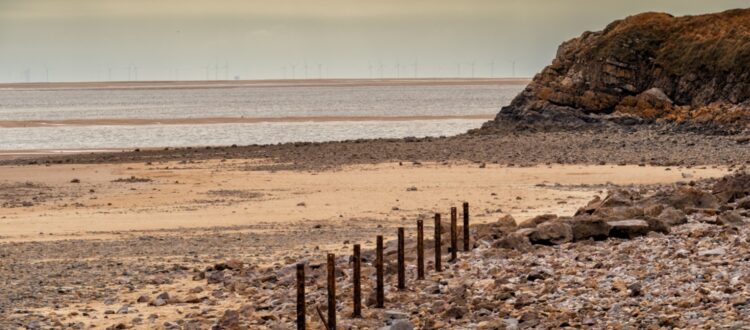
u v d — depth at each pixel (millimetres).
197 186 136375
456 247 68438
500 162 156875
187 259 79562
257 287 65938
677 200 77938
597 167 148250
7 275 72938
